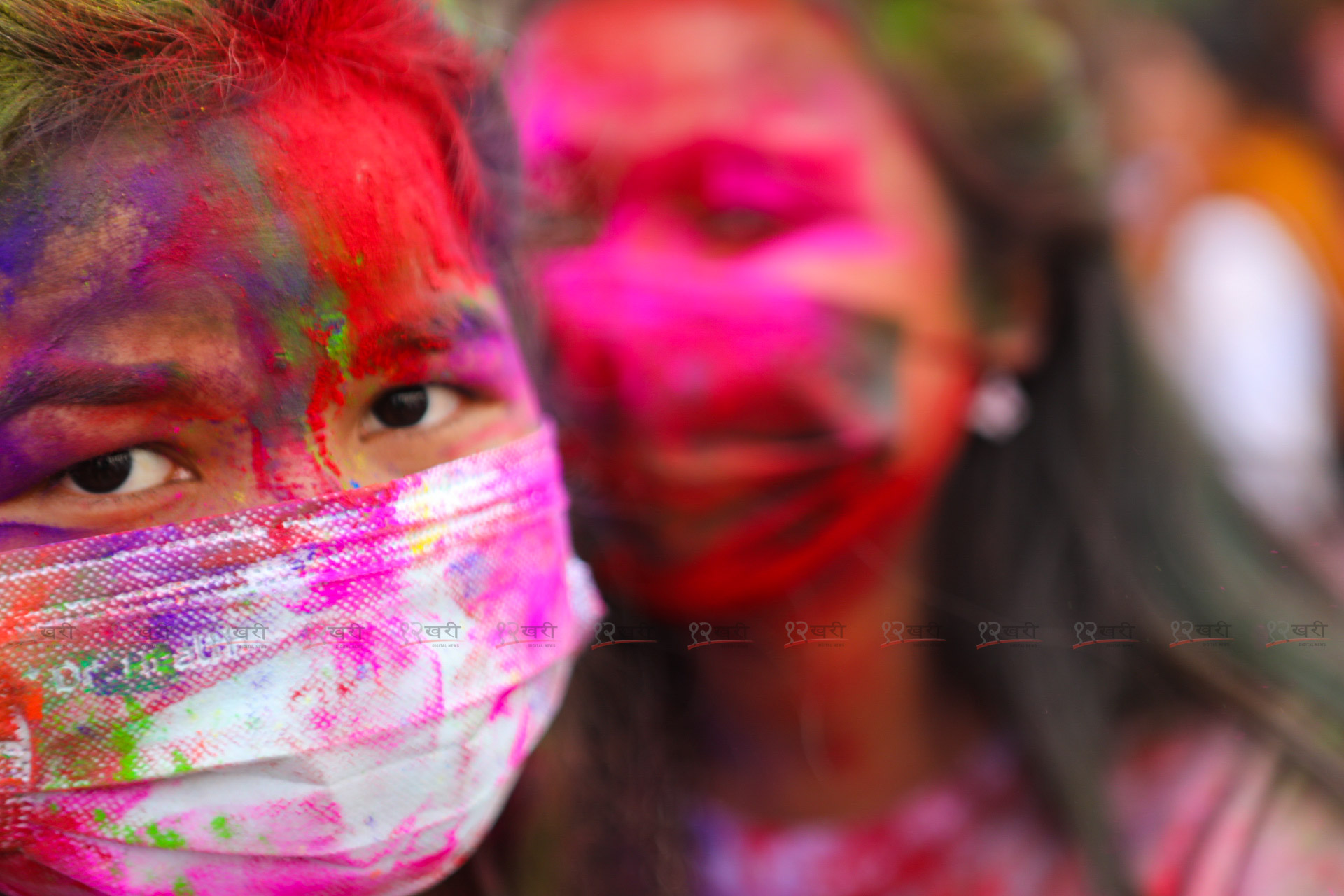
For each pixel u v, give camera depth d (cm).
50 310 83
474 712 101
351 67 94
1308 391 294
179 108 85
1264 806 165
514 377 111
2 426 84
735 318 158
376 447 99
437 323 98
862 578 171
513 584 106
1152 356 198
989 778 175
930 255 172
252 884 96
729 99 164
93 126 84
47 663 87
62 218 83
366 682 93
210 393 87
